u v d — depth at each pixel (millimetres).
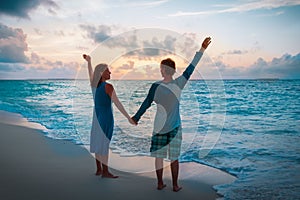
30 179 3193
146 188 3016
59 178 3258
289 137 5332
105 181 3166
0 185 3020
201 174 3479
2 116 8148
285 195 2861
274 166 3734
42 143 4879
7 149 4500
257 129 5992
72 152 4297
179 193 2932
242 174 3480
